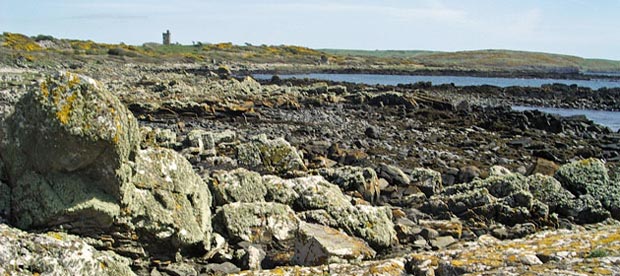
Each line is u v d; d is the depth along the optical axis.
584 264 6.82
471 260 7.70
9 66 66.25
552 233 9.56
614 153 23.95
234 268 8.87
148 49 123.00
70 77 8.32
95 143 8.13
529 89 62.88
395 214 12.05
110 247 8.46
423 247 10.30
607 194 13.18
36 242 6.74
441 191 13.83
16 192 8.27
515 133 28.91
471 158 21.23
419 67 141.12
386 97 41.50
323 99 41.34
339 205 10.61
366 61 152.50
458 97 54.97
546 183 13.20
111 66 82.44
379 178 14.53
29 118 8.24
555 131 30.95
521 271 6.75
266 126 28.14
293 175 13.83
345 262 8.69
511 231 11.44
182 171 9.55
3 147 8.38
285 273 7.92
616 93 60.41
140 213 8.67
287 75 98.56
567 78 118.62
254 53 144.00
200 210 9.42
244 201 10.55
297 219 9.95
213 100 34.47
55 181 8.23
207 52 134.25
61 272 6.68
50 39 103.44
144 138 17.08
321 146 20.36
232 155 16.64
